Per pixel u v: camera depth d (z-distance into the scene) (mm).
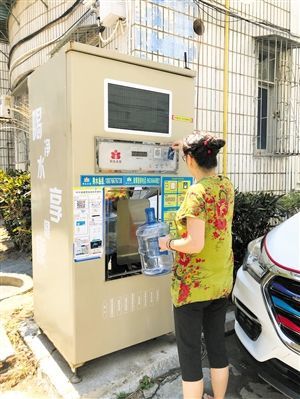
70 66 2012
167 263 2268
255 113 4750
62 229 2203
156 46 3637
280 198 4297
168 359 2438
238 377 2396
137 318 2408
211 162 1829
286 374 1893
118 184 2236
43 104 2381
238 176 4680
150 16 3568
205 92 4180
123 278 2312
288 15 4906
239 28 4445
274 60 4957
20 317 3023
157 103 2354
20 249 5211
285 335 1850
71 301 2143
